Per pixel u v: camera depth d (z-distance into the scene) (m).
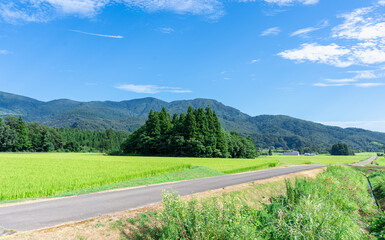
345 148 196.38
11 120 116.62
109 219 9.17
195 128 81.12
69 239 7.54
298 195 14.22
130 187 17.34
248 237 8.39
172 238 7.96
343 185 20.16
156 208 10.98
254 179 21.94
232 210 9.16
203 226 8.27
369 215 16.92
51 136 130.25
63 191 16.80
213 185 18.05
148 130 89.00
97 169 27.89
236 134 108.31
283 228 10.70
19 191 15.05
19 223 8.53
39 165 33.66
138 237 8.73
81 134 169.25
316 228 10.67
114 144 163.88
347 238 10.75
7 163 37.19
